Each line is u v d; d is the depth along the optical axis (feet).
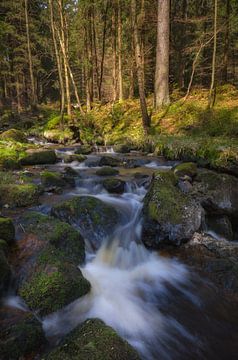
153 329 13.71
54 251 15.78
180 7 90.48
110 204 24.27
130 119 59.93
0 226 16.42
